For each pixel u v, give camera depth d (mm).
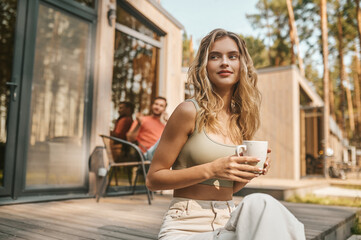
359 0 14141
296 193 5523
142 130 4117
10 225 2064
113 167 3922
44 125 3312
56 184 3385
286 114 8305
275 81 8516
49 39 3398
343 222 2672
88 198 3527
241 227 821
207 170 948
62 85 3496
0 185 3062
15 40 3113
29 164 3174
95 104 3764
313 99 10477
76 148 3590
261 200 831
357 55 19344
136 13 4605
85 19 3758
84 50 3734
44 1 3357
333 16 18438
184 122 1047
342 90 18797
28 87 3188
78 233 1893
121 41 4449
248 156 956
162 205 3178
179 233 1025
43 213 2531
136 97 4734
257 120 1231
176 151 1049
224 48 1137
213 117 1077
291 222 810
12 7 6094
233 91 1258
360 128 22609
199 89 1131
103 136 3379
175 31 5320
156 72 5109
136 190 4270
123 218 2416
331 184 8180
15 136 3082
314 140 11789
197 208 1065
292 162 8102
